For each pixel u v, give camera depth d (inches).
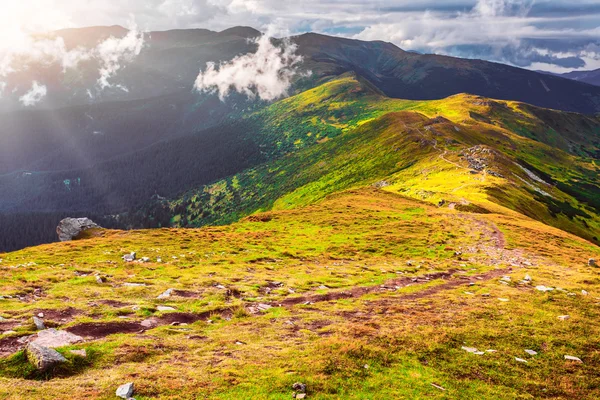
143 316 804.6
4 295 872.9
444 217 3021.7
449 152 7573.8
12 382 494.3
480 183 4970.5
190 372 563.2
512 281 1316.4
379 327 817.5
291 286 1197.1
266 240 2123.5
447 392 581.6
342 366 623.5
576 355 733.3
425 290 1210.0
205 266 1441.9
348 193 4133.9
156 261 1492.4
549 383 632.4
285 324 827.4
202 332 754.2
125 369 558.9
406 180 6304.1
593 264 1787.6
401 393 566.6
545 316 920.3
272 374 576.1
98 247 1766.7
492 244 2219.5
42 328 683.4
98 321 727.7
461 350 723.4
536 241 2386.8
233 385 538.3
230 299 1002.1
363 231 2436.0
